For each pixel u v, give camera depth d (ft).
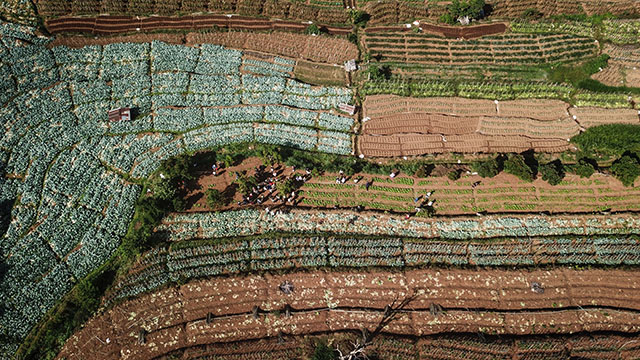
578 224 166.30
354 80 199.93
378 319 147.02
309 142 182.50
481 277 154.10
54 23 207.62
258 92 194.18
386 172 173.68
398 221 164.86
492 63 209.26
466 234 163.02
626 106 196.13
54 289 149.69
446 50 212.43
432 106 193.77
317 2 222.07
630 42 213.66
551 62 209.77
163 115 185.68
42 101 187.01
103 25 209.36
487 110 193.57
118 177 171.42
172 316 147.23
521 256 158.92
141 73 196.34
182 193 168.55
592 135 184.55
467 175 175.73
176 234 160.45
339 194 169.89
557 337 144.25
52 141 178.60
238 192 168.96
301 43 208.95
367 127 187.83
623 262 158.92
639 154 179.73
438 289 152.05
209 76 196.54
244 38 209.26
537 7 224.74
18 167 172.35
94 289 146.61
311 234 160.66
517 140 185.47
